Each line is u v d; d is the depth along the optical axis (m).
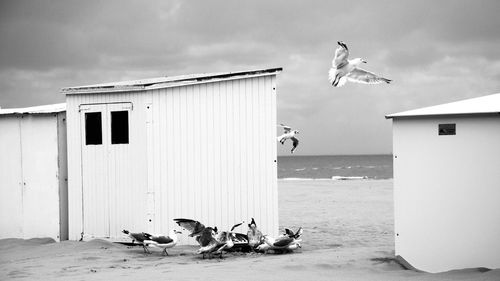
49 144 17.50
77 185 16.86
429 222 11.88
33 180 17.70
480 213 11.52
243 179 15.96
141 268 12.95
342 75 12.94
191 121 16.05
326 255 13.76
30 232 17.73
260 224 15.87
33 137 17.69
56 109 17.69
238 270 12.33
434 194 11.84
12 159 17.91
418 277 11.20
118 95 16.42
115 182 16.45
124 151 16.36
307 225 23.67
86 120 16.80
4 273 12.67
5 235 18.02
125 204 16.34
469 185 11.59
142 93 16.14
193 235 14.33
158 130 16.08
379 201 35.69
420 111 12.14
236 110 16.03
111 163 16.48
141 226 16.17
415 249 12.02
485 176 11.49
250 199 15.93
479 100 12.88
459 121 11.65
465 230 11.62
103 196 16.58
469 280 10.69
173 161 16.05
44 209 17.56
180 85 16.05
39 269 13.04
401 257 12.15
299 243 15.56
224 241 14.25
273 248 14.65
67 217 17.52
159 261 13.83
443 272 11.58
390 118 12.14
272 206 15.83
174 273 12.17
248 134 15.99
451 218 11.72
